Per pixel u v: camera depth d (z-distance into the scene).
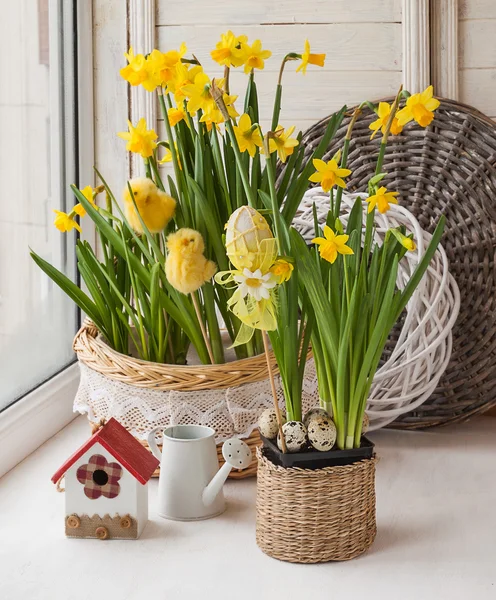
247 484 1.72
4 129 1.82
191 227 1.69
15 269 1.85
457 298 1.86
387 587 1.48
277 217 1.47
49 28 1.97
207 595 1.47
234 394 1.66
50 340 1.98
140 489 1.59
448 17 1.95
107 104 2.09
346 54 2.00
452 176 1.91
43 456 1.82
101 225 1.70
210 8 2.03
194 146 1.70
